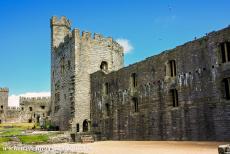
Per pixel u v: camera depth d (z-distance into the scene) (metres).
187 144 32.44
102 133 53.06
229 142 31.38
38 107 110.56
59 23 70.06
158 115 41.44
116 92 50.72
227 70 32.84
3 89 110.25
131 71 47.69
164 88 40.97
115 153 26.36
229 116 32.09
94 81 57.66
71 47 60.03
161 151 26.72
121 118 48.84
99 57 61.59
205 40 35.69
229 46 33.25
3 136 45.38
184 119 37.38
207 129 34.31
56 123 63.81
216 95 33.69
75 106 56.41
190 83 37.03
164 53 41.59
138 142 40.34
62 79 62.81
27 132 52.78
